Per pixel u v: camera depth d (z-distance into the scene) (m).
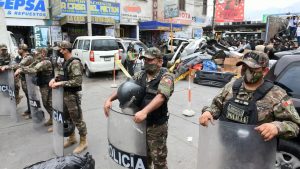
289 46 11.75
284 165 2.64
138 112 2.05
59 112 3.34
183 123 4.84
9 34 9.97
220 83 8.01
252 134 1.61
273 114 1.65
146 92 2.22
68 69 3.32
